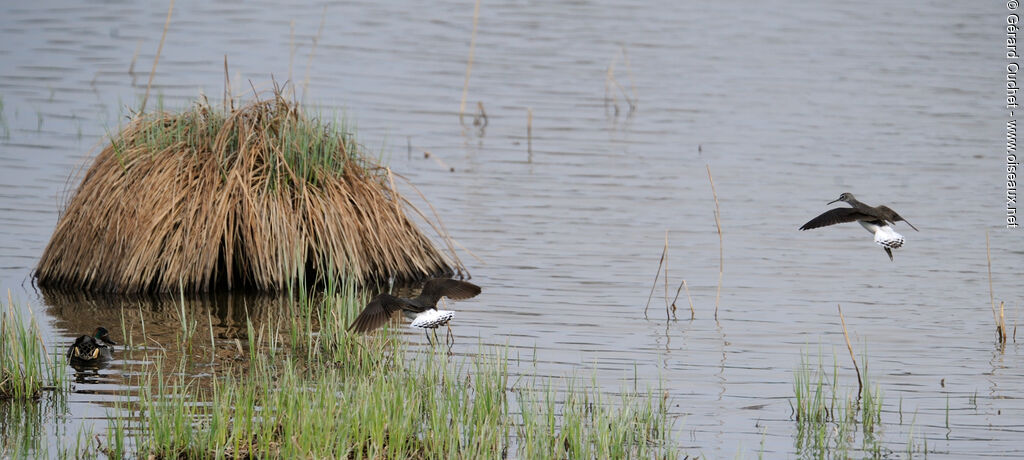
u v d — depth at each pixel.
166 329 17.83
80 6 44.56
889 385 16.23
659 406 15.03
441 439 12.95
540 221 24.72
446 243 22.94
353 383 14.80
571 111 34.28
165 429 12.84
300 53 38.84
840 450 13.80
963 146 31.11
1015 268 22.25
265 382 13.99
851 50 40.78
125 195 19.73
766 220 25.19
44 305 18.73
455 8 46.31
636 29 43.56
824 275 21.86
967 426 14.68
